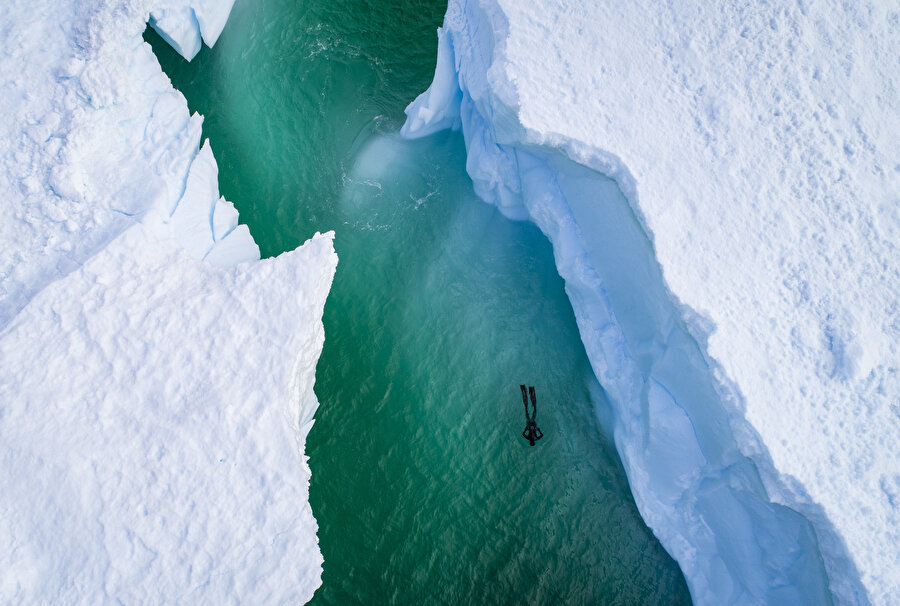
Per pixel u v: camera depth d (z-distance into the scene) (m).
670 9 14.32
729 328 12.66
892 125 13.77
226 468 12.55
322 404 16.02
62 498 12.09
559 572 14.86
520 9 14.41
